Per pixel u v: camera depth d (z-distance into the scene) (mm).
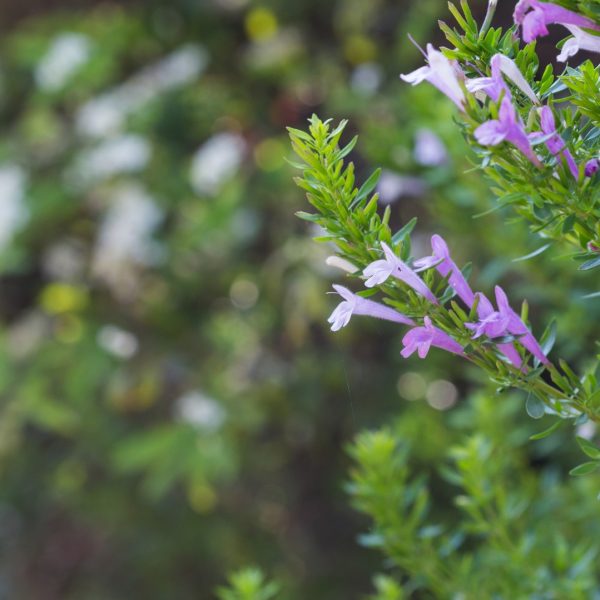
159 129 6203
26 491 6492
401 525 2109
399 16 6113
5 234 5906
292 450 5891
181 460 5312
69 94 6609
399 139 3029
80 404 5770
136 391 5758
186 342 5957
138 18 6727
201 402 5477
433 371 4730
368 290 1323
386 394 5480
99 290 6191
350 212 1323
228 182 5848
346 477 5797
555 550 2197
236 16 6750
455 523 4898
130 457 5363
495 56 1211
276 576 5848
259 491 6043
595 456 1369
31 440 6453
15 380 5789
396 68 5707
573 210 1275
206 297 6023
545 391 1358
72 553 6656
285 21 6594
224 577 6008
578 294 2668
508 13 3686
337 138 1320
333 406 5637
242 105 6316
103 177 6020
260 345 5770
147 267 5953
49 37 6766
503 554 2082
